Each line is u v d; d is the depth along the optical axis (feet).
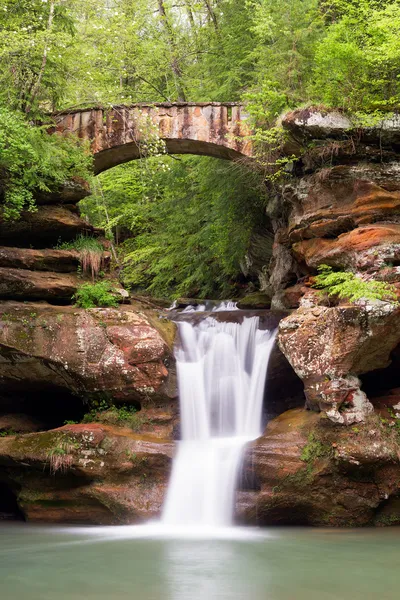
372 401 36.65
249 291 67.67
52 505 36.40
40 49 45.78
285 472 33.76
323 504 34.12
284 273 50.44
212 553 27.45
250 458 34.35
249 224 60.34
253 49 57.98
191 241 71.41
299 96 45.32
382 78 42.50
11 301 41.75
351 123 41.27
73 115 50.21
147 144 49.44
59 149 45.57
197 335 43.65
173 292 81.56
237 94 61.36
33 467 36.27
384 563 25.73
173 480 34.83
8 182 42.14
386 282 35.63
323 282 37.83
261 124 48.21
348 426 34.22
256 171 50.16
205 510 34.22
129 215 84.99
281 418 37.58
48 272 43.62
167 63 82.23
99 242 47.70
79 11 68.69
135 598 20.89
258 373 41.22
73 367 39.09
